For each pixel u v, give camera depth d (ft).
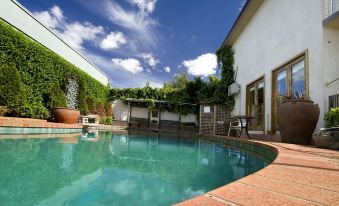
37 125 19.60
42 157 10.12
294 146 13.41
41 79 29.94
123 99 62.08
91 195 5.97
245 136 27.91
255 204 3.34
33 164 8.64
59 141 16.61
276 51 26.08
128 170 9.19
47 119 28.89
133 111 64.23
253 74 32.81
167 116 62.90
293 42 22.63
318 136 13.56
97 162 10.33
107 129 42.11
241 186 4.29
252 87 33.86
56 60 33.35
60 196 5.68
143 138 27.84
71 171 8.16
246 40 36.58
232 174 9.45
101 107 52.49
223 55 46.24
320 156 9.29
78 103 39.14
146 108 64.49
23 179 6.69
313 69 19.21
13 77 22.81
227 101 43.32
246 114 34.81
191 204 3.24
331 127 14.21
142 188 6.92
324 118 15.94
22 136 17.37
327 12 18.35
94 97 50.49
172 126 62.03
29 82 27.84
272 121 26.17
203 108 45.47
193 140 29.89
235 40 42.91
